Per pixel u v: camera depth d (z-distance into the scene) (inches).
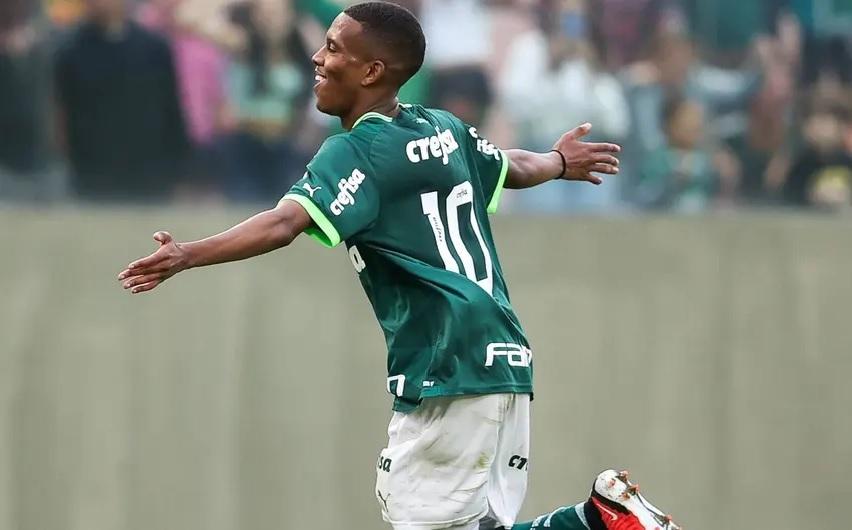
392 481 541.6
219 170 1093.1
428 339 533.6
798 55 1198.3
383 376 1119.0
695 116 1181.1
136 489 1081.4
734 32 1186.0
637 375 1169.4
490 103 1131.9
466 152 567.8
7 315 1063.6
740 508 1187.3
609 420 1163.3
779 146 1198.9
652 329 1171.3
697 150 1182.9
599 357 1165.1
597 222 1168.2
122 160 1079.6
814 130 1204.5
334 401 1112.2
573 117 1147.9
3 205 1066.7
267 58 1096.8
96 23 1068.5
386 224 528.7
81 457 1074.1
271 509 1100.5
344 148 524.7
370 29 541.3
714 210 1189.7
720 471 1183.6
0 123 1059.9
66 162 1072.8
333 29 546.6
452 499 535.2
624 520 541.0
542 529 552.4
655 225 1175.6
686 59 1176.8
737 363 1186.0
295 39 1101.7
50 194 1072.8
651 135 1173.1
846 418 1200.8
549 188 1172.5
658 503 1172.5
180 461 1090.7
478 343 531.2
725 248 1182.9
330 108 549.6
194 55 1083.9
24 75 1060.5
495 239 1157.1
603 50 1160.2
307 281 1113.4
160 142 1082.1
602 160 620.1
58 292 1069.8
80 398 1073.5
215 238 493.0
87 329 1075.3
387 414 1118.4
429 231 533.3
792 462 1195.9
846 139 1210.0
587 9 1154.7
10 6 1056.2
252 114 1095.0
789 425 1195.9
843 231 1199.6
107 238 1072.8
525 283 1158.3
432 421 535.5
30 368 1066.1
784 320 1194.6
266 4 1093.8
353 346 1115.3
